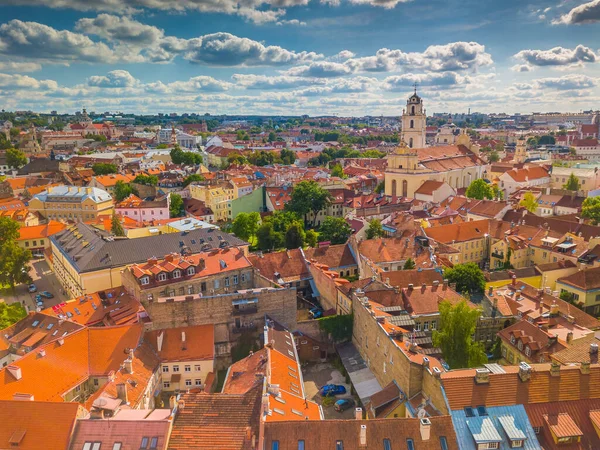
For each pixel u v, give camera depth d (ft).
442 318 276.21
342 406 278.87
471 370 228.84
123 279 366.02
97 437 197.36
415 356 246.06
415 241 474.08
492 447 197.88
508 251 479.41
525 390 213.87
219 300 320.91
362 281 355.36
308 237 586.45
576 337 282.77
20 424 200.03
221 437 199.41
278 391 228.63
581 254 429.38
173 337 300.81
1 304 369.50
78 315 335.26
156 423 199.82
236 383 252.83
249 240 622.95
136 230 515.91
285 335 310.86
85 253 401.90
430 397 227.20
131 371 260.83
